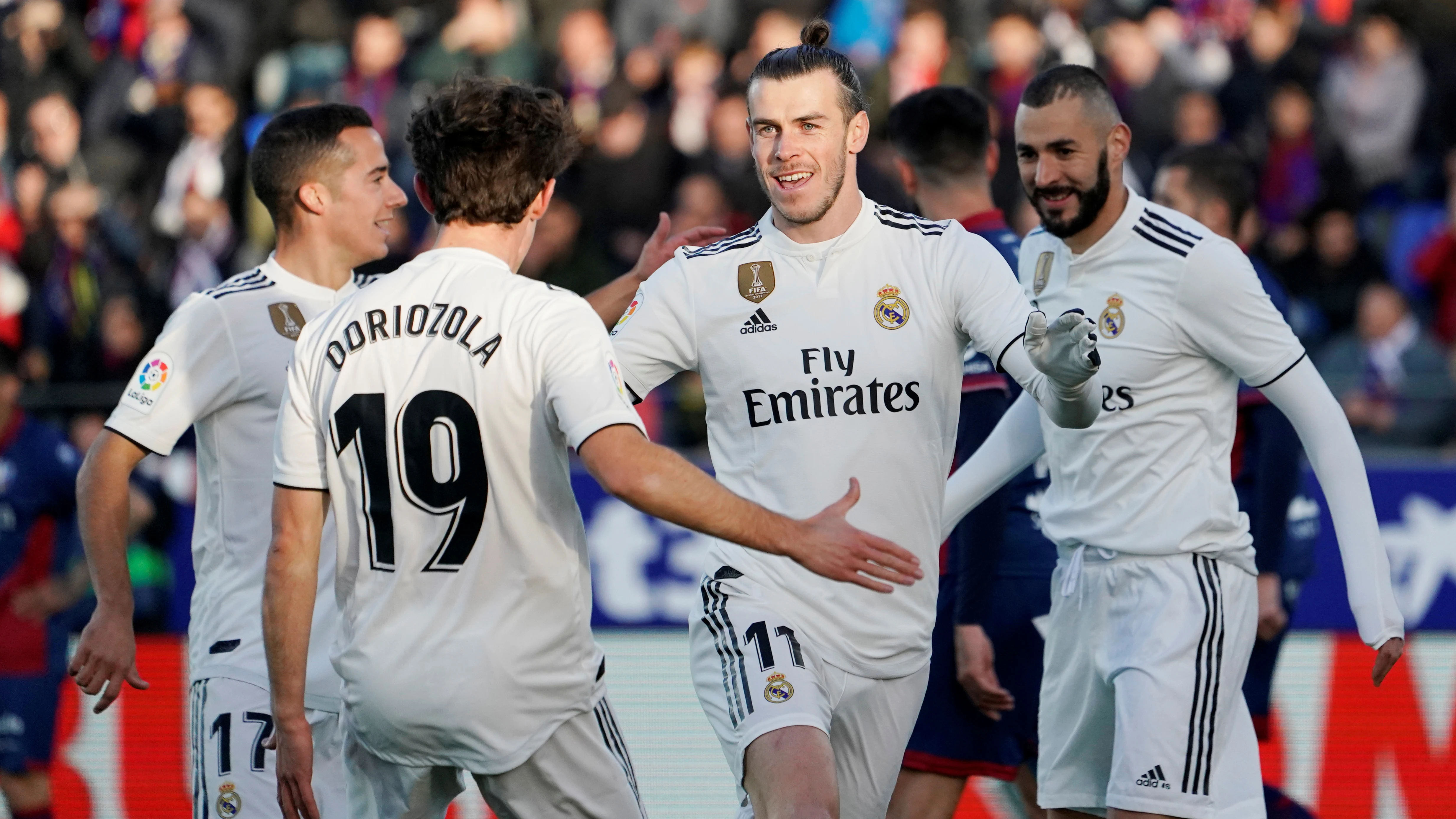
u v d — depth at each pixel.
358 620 10.85
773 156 12.16
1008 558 16.16
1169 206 17.20
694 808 20.52
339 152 13.65
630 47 35.34
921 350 12.22
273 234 32.03
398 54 34.03
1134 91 32.16
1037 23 32.72
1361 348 26.91
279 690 10.88
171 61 36.22
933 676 15.98
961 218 16.20
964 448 15.30
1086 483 13.89
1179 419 13.53
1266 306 13.30
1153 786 13.01
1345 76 32.84
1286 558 17.20
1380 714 20.33
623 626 21.64
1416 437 23.30
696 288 12.63
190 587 22.62
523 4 34.97
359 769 11.30
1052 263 14.27
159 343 13.16
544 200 11.11
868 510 12.23
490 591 10.66
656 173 31.33
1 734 20.22
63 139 34.47
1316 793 20.12
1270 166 32.16
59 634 20.67
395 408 10.60
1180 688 13.14
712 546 13.05
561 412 10.21
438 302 10.67
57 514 20.75
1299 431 13.44
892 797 16.16
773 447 12.37
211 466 13.38
